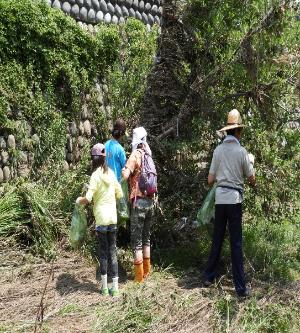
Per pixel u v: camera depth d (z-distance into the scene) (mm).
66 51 8633
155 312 5410
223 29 7008
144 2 11234
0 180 7488
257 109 7062
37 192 7281
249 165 6078
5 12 7621
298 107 7105
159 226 7082
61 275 6344
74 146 8836
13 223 6926
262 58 6828
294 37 6887
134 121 7871
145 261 6379
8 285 5992
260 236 7543
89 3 9594
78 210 6312
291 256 7312
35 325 4824
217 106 7148
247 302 5750
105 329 5016
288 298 5965
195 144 7180
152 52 9242
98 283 6227
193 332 5109
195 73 7281
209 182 6230
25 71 7930
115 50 9641
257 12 6836
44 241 6918
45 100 8250
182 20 7176
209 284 6188
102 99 9602
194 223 7113
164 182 7207
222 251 7027
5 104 7562
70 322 5176
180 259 6957
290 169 7164
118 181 6508
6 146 7625
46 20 8195
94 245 6973
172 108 7340
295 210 7367
